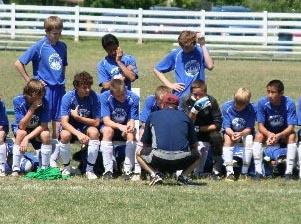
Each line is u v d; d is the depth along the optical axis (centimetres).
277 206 1833
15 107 2278
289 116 2288
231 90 4534
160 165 2067
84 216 1703
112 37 2447
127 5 10256
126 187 2050
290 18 6894
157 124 2069
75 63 5788
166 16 7069
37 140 2291
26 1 10231
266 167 2312
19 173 2238
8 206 1784
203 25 6900
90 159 2202
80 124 2291
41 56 2477
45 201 1838
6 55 6178
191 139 2091
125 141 2284
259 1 11188
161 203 1836
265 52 6569
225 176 2272
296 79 5162
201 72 2445
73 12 7056
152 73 5281
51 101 2481
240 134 2248
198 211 1764
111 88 2264
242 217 1717
